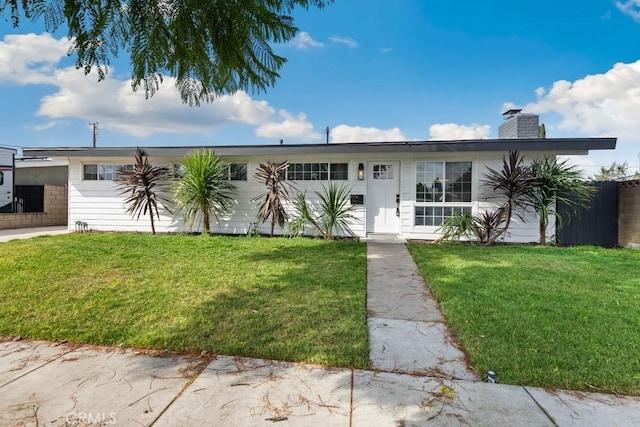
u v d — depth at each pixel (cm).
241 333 286
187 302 358
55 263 529
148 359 246
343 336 282
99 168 977
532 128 949
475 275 472
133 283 426
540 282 436
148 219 955
